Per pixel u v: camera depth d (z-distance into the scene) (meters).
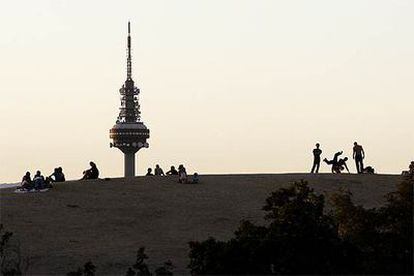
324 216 138.00
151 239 173.12
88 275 139.75
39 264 159.00
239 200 197.25
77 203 193.25
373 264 133.88
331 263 131.62
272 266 135.00
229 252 132.12
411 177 162.62
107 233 176.12
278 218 136.75
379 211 143.25
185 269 155.88
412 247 137.88
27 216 184.25
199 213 187.88
